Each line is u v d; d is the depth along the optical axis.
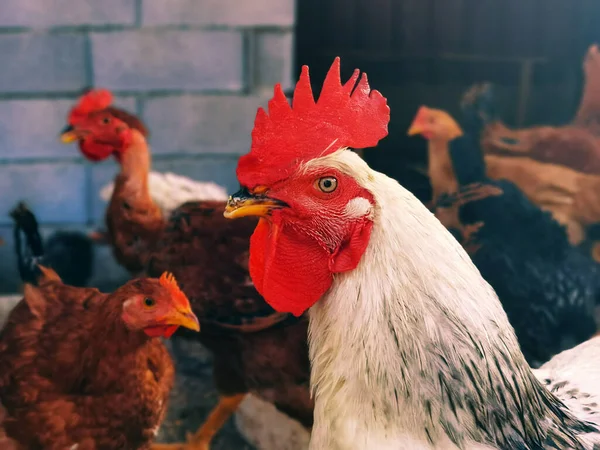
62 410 2.16
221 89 4.10
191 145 4.19
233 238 2.47
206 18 3.96
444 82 4.23
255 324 2.36
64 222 4.30
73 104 4.10
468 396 1.24
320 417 1.37
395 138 3.90
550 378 1.66
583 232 3.31
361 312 1.29
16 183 4.21
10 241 4.14
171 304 2.17
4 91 4.04
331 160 1.30
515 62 4.27
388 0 4.05
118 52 4.00
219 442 2.87
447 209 2.93
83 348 2.21
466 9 4.12
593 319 2.65
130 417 2.21
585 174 3.44
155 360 2.29
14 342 2.31
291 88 4.04
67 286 2.54
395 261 1.26
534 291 2.58
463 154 3.26
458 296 1.25
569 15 4.20
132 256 2.94
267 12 3.97
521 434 1.27
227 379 2.67
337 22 4.07
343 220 1.29
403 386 1.26
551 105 4.36
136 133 3.01
